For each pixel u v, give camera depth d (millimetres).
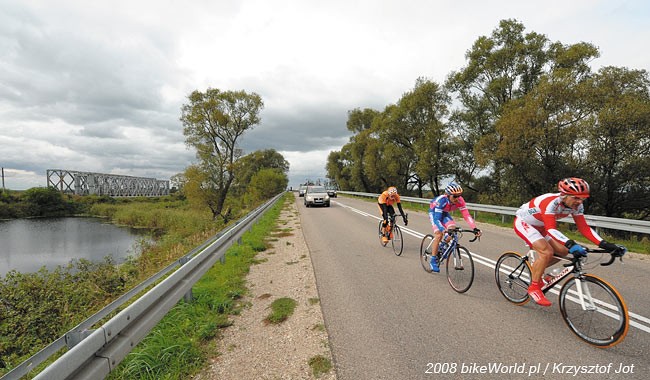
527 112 15938
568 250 3258
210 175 32656
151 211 35812
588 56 19562
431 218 5555
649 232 7676
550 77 16172
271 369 2959
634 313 3811
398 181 38438
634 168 15406
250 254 7660
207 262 5180
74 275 8227
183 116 32625
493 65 23203
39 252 19172
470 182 28500
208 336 3605
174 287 3863
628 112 14000
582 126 15102
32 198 47062
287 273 6102
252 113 35344
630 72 15852
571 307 3377
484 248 7797
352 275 5777
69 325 5703
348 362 2975
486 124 26312
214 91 33688
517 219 4082
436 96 28375
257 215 11820
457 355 3002
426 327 3604
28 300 6484
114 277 8266
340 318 3949
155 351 3096
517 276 4219
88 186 81500
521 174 18422
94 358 2295
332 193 37844
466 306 4176
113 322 2461
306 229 11930
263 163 84875
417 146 28609
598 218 9125
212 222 24172
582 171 16625
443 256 5230
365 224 12953
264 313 4266
